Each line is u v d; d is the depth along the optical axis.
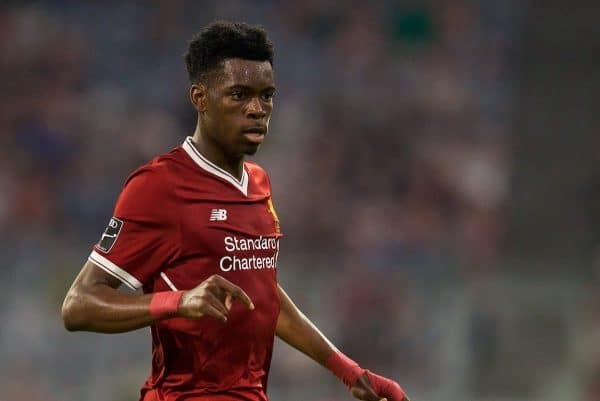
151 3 61.41
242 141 11.98
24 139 54.03
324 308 42.41
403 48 60.09
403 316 41.88
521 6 62.03
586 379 40.16
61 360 39.62
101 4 61.22
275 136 54.22
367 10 61.25
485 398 40.59
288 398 39.94
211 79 11.98
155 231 11.87
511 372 40.91
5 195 50.28
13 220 49.06
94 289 11.60
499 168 54.88
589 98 58.44
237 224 12.15
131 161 54.12
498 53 60.47
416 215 51.09
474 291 42.59
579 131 57.28
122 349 39.38
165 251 11.88
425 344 41.53
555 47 60.53
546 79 59.31
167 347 12.09
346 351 41.50
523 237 52.28
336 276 43.22
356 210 51.12
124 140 54.78
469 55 60.19
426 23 60.66
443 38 60.47
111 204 51.84
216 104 11.97
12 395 39.03
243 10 61.44
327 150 54.16
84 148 54.44
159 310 10.89
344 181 52.97
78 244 44.69
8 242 43.44
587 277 43.16
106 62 59.12
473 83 59.03
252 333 12.14
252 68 11.89
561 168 55.62
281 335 13.89
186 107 56.84
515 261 46.69
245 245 12.16
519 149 56.44
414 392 40.72
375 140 54.94
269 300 12.37
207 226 11.95
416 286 43.12
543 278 42.97
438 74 59.03
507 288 42.75
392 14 61.12
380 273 43.47
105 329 11.42
